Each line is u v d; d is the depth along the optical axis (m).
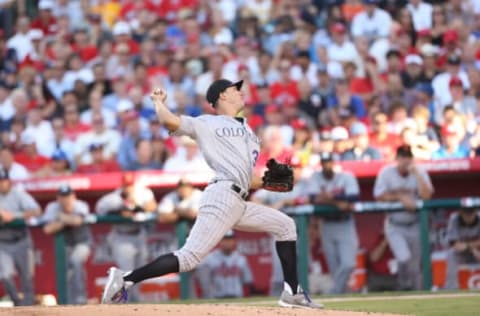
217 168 24.81
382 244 40.84
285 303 25.62
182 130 24.77
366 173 43.06
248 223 25.27
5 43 60.59
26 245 41.44
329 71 55.31
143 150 46.91
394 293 38.53
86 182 43.81
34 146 50.66
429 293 37.75
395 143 46.00
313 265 40.72
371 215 40.91
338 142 44.75
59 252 41.12
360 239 40.97
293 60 55.50
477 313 28.77
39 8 62.34
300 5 59.38
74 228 41.12
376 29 57.19
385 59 55.66
